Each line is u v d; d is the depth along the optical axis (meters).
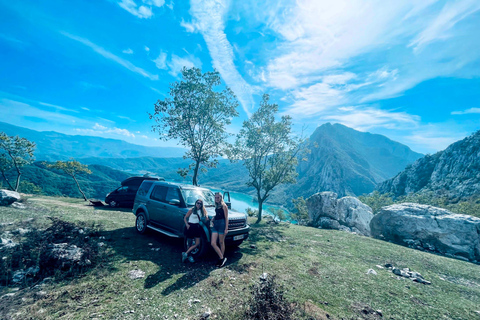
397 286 5.08
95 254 5.00
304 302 3.91
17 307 3.06
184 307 3.45
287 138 18.39
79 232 6.11
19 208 9.07
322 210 16.89
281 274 5.21
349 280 5.21
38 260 4.15
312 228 14.21
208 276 4.74
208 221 5.71
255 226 13.30
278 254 6.95
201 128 19.84
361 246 9.08
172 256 5.75
